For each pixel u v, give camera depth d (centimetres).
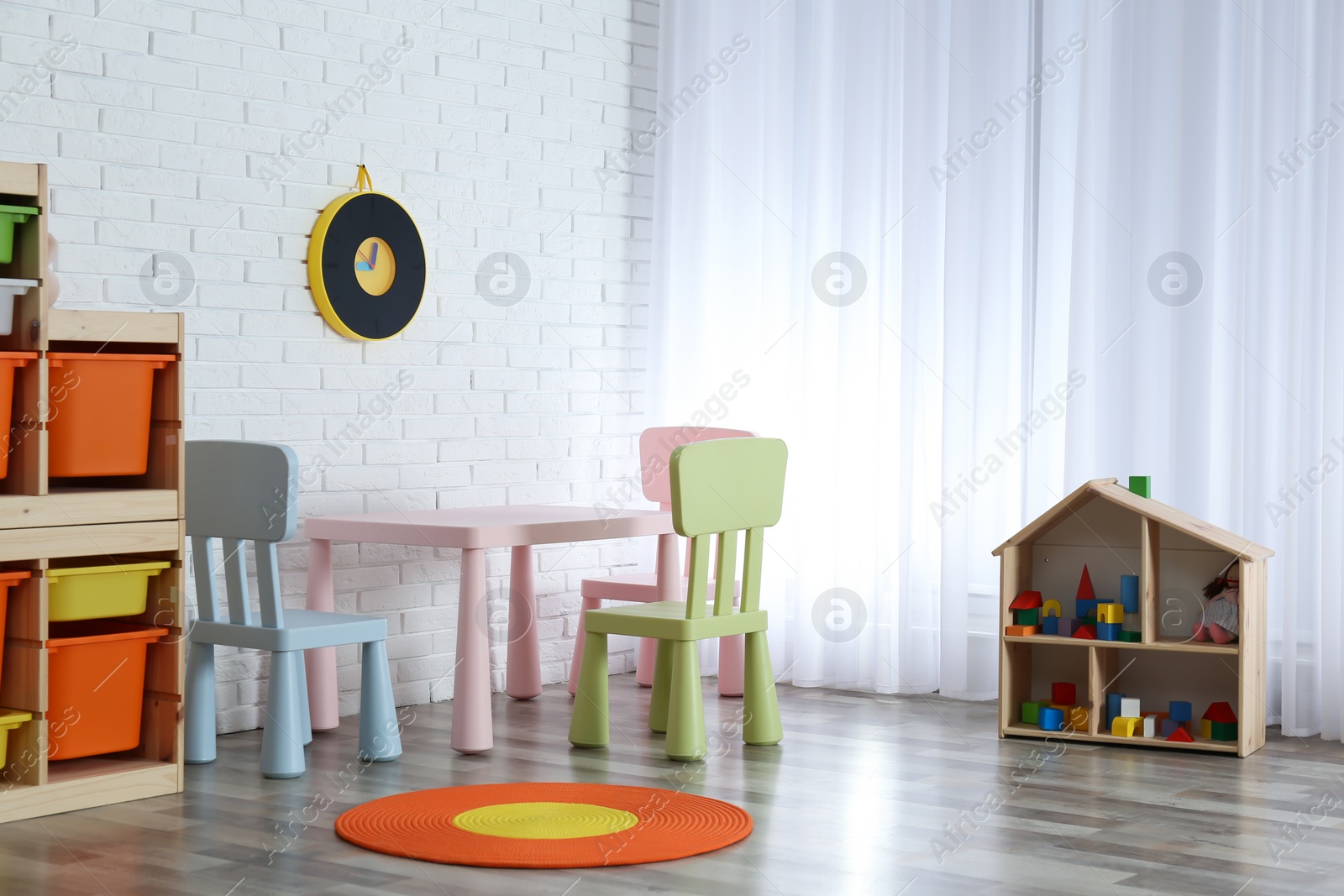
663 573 368
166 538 275
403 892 213
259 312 339
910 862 229
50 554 258
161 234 319
